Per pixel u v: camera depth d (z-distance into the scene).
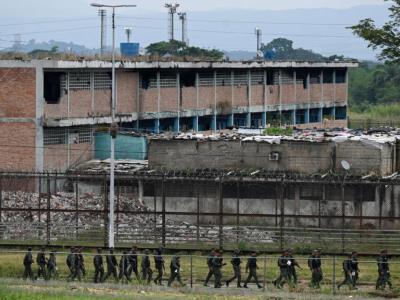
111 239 168.00
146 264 148.25
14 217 186.25
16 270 154.88
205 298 130.38
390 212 182.12
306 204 185.25
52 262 149.50
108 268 148.12
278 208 186.38
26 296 118.38
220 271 144.62
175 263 145.62
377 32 168.25
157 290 138.88
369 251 171.75
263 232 178.50
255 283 146.50
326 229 175.50
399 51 168.25
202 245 174.25
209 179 178.75
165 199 188.88
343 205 176.25
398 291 144.00
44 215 189.00
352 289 144.50
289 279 145.12
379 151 199.38
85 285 140.75
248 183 185.12
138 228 179.38
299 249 172.00
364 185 182.25
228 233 178.12
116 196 194.50
